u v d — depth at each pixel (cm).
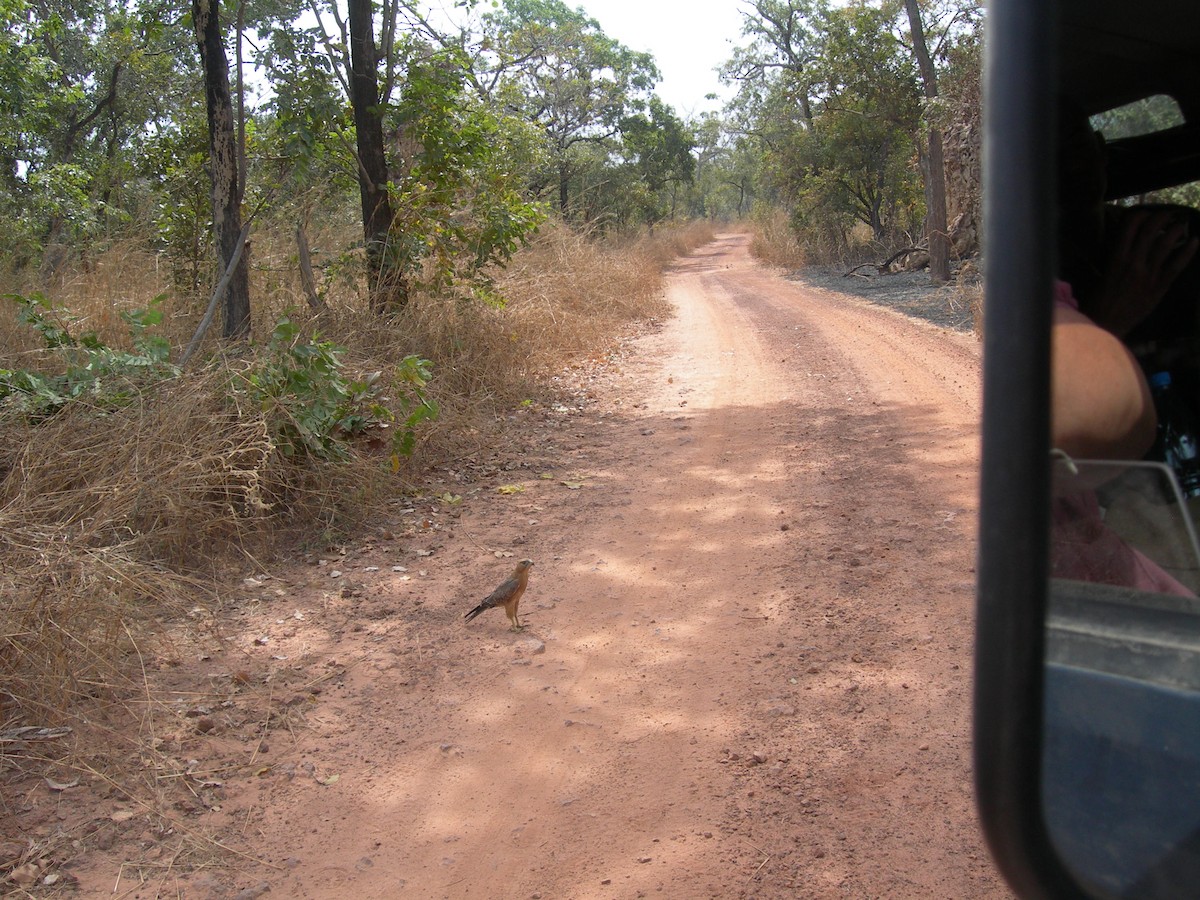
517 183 1235
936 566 508
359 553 574
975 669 129
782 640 439
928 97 2020
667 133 4738
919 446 742
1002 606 127
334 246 1165
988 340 127
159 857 309
